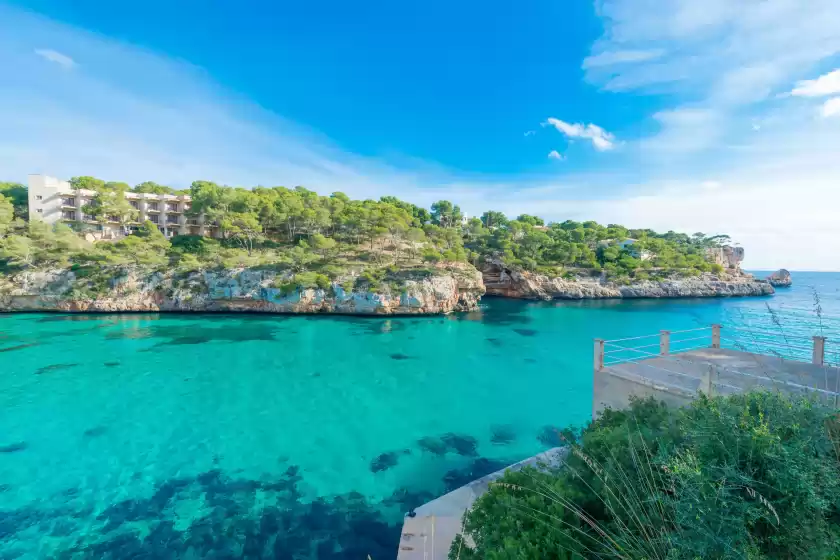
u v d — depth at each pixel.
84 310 46.25
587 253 78.88
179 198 78.69
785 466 3.53
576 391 20.73
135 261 50.59
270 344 32.22
